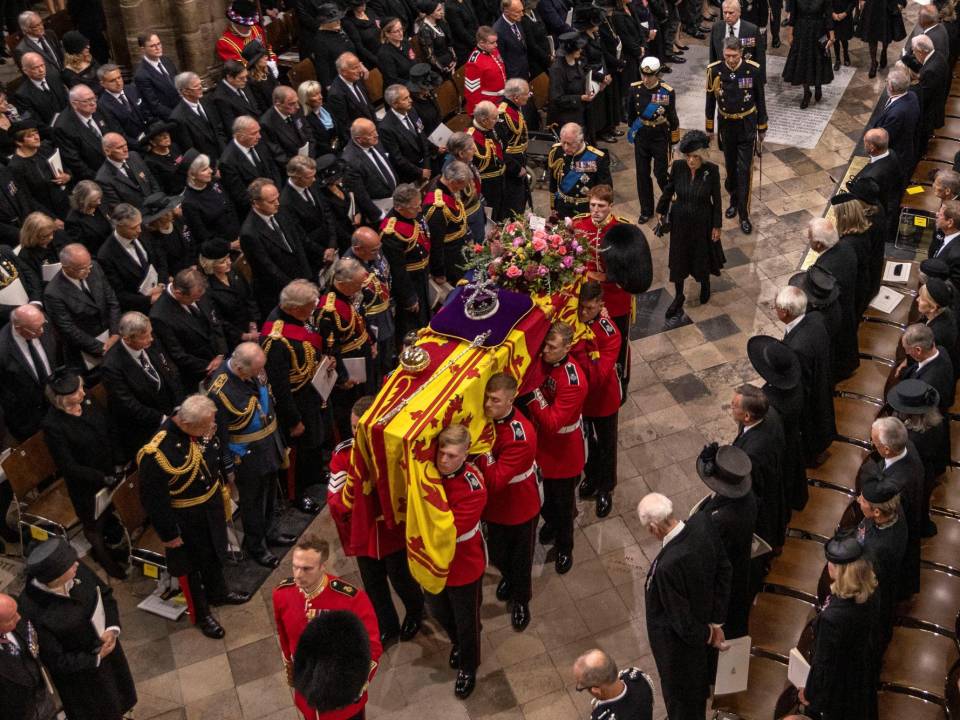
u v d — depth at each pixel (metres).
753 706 6.54
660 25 13.74
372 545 6.81
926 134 11.77
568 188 9.88
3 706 6.02
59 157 9.56
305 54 12.80
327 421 8.43
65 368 7.49
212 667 7.31
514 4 12.25
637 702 5.54
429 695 7.09
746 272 10.88
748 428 6.95
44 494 7.90
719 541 6.27
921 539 7.63
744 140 11.09
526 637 7.44
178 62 12.62
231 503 7.56
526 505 6.92
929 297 7.97
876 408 8.55
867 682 6.14
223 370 7.49
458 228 9.49
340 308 8.00
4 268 8.27
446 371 6.54
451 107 12.23
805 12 12.81
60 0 13.90
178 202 8.89
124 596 7.80
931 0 13.17
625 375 8.87
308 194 9.42
